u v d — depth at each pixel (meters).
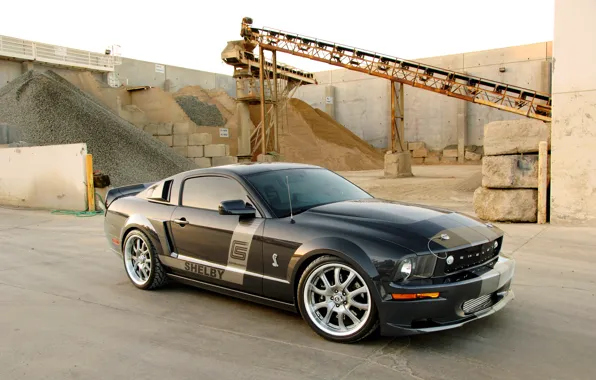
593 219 8.82
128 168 18.95
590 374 3.38
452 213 4.55
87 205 12.70
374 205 4.62
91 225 10.66
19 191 13.94
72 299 5.38
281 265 4.28
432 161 50.78
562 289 5.36
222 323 4.55
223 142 36.41
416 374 3.40
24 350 4.01
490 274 3.93
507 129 9.55
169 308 5.03
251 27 30.94
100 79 36.62
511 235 8.32
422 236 3.82
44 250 8.04
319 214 4.38
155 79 51.22
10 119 19.72
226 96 50.03
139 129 25.27
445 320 3.69
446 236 3.88
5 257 7.57
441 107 51.03
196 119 43.06
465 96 27.23
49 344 4.12
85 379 3.48
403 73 29.17
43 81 22.09
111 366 3.69
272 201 4.66
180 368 3.62
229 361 3.72
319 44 29.89
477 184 17.89
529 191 9.41
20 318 4.78
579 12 8.63
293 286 4.21
